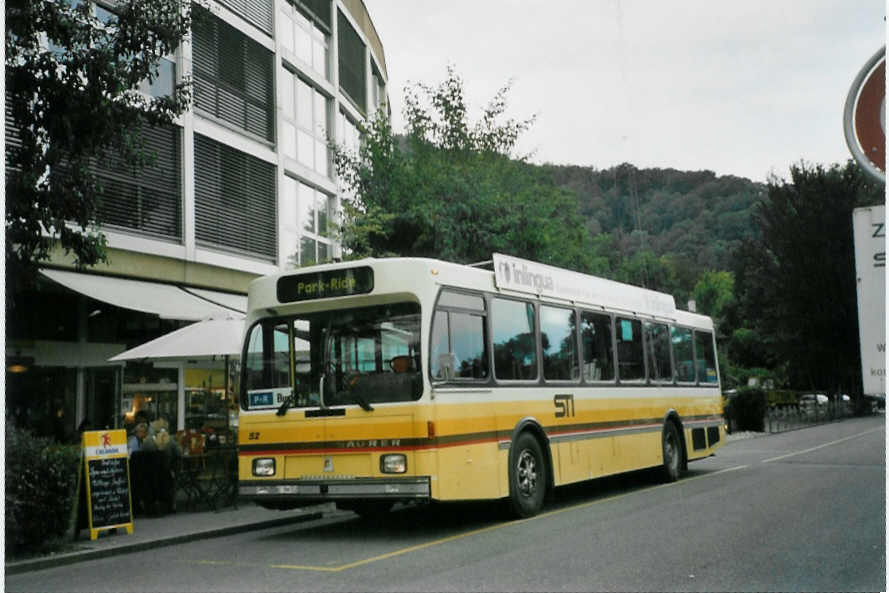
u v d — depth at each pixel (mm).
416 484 9898
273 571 8422
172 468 14008
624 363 14922
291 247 25016
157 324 20594
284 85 25406
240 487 10969
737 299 69062
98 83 11461
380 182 22625
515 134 24484
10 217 10844
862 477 15547
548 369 12547
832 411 51969
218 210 21703
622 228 92938
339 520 12906
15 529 9883
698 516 10977
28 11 10852
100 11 16500
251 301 11281
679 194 128500
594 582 7113
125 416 19641
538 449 12000
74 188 11508
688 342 17953
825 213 52812
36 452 10320
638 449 14922
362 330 10578
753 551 8422
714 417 18703
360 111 31375
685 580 7121
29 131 11297
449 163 23062
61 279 16297
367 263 10570
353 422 10320
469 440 10555
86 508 11344
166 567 9188
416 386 10086
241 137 22656
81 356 18719
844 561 7879
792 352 56562
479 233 21375
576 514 11719
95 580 8578
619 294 15227
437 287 10445
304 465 10570
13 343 17203
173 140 20328
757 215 57500
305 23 27000
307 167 25844
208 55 21797
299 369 10859
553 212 25453
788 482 15000
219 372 22359
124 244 18391
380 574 7859
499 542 9484
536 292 12602
